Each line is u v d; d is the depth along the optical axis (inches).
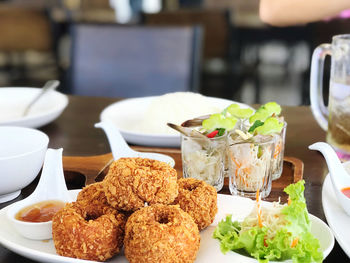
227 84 69.0
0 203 19.2
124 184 15.1
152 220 14.1
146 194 15.1
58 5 91.1
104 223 14.3
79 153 24.8
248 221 15.1
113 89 41.6
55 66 81.4
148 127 26.5
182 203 15.7
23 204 17.1
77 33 41.9
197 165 20.0
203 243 15.1
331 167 17.9
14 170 18.2
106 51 41.6
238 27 74.0
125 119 29.1
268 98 74.5
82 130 28.4
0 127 21.2
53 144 26.2
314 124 29.0
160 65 40.9
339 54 21.6
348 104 21.7
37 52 73.3
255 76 81.7
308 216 15.1
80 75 41.9
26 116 26.6
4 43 70.8
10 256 15.5
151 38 41.1
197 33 40.4
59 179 18.0
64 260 13.6
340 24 53.9
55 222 14.5
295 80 81.2
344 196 16.6
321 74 25.3
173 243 13.4
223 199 17.6
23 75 82.0
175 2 104.9
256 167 19.1
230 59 65.9
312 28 58.2
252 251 14.1
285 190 15.6
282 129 21.0
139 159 16.6
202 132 20.4
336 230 15.7
